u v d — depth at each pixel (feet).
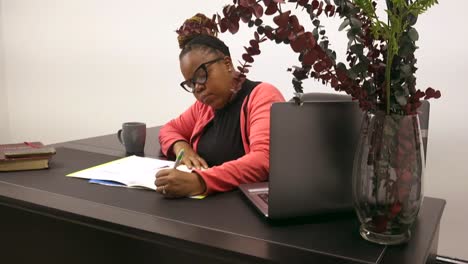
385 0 2.42
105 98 10.03
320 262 2.26
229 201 3.21
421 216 3.10
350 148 2.92
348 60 2.54
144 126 4.91
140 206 3.07
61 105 10.81
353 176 2.72
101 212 2.93
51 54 10.62
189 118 5.40
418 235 2.73
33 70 11.03
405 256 2.39
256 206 3.00
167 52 8.93
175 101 9.08
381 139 2.52
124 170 3.95
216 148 4.52
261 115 4.04
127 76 9.59
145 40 9.14
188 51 4.29
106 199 3.21
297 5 2.45
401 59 2.44
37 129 11.41
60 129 11.00
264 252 2.36
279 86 7.80
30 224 3.19
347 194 2.95
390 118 2.51
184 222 2.77
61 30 10.29
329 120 2.83
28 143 4.68
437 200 3.49
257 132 3.87
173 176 3.25
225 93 4.39
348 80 2.51
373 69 2.51
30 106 11.35
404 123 2.50
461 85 6.24
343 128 2.88
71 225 2.96
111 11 9.44
